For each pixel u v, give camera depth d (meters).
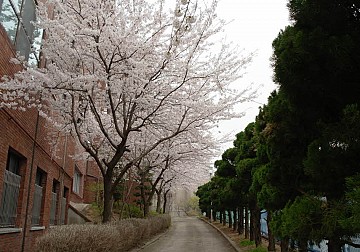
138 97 11.16
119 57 10.79
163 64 10.97
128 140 15.12
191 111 12.92
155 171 22.66
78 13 10.27
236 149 16.03
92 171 26.86
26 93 9.35
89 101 11.21
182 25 8.84
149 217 19.88
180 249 14.70
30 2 10.58
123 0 10.66
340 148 3.97
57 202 15.47
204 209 41.06
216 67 11.67
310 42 4.29
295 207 4.55
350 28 4.36
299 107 4.80
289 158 5.76
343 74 4.21
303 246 6.12
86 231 8.18
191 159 19.28
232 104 12.30
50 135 13.08
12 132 8.84
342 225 3.53
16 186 9.73
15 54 9.20
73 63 10.88
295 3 4.62
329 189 4.32
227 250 14.54
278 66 4.74
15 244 9.50
